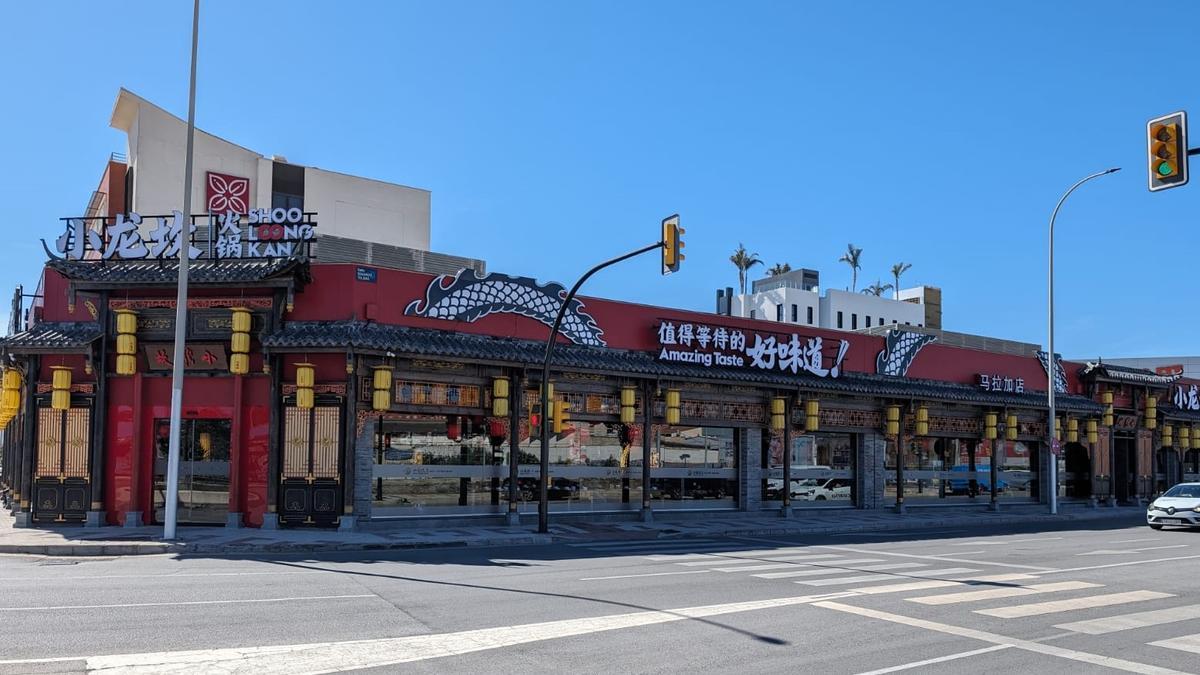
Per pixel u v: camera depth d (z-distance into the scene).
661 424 28.58
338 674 8.03
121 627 9.94
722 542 22.64
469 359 23.36
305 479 22.25
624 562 17.36
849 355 33.22
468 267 26.25
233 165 33.38
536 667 8.47
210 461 22.77
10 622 10.18
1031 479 40.00
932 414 35.81
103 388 22.72
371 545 19.88
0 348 23.39
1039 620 11.54
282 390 22.48
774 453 31.28
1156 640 10.44
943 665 8.98
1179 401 46.19
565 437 26.47
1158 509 28.98
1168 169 13.85
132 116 32.78
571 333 26.38
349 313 22.69
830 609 11.98
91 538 19.92
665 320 28.03
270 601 11.90
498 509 25.02
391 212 37.34
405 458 23.45
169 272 22.34
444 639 9.59
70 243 22.94
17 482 27.09
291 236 22.59
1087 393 42.25
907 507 34.69
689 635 10.07
